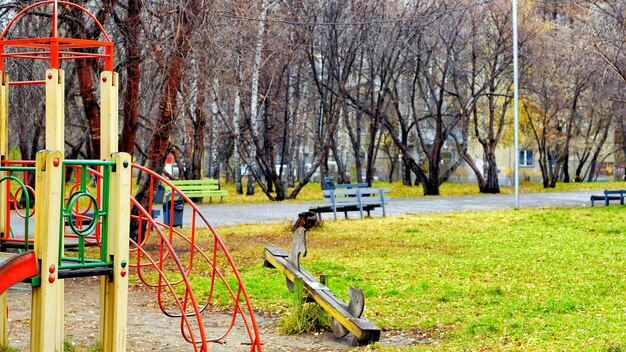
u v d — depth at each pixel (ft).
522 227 93.04
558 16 198.90
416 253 70.74
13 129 112.98
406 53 173.78
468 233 87.45
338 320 37.81
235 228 95.45
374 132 170.91
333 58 160.04
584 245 74.90
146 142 152.87
